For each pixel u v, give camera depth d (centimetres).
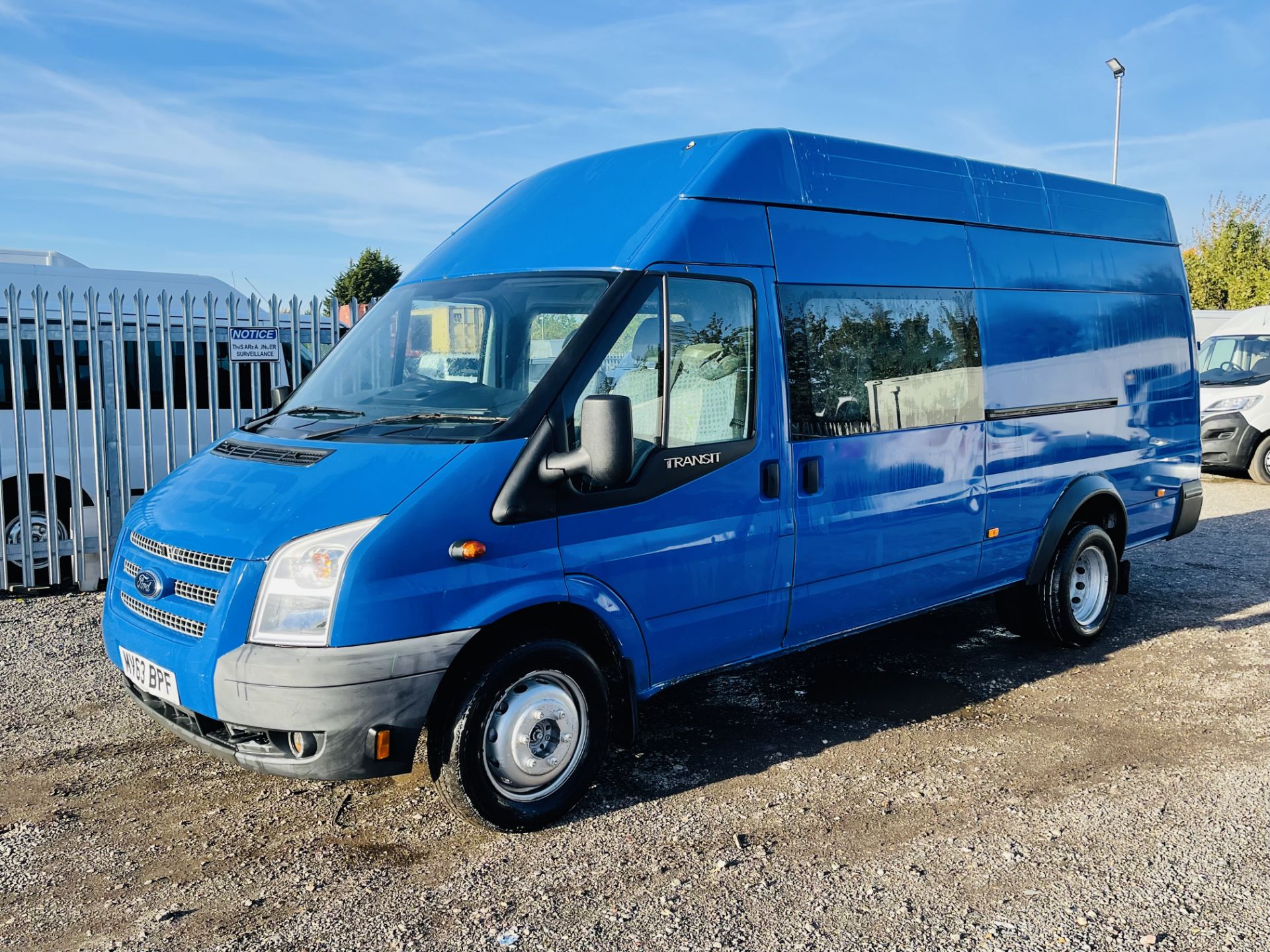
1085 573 658
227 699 350
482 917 338
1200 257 3519
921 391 532
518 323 424
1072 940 322
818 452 478
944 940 323
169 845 390
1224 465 1436
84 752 481
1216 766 460
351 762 351
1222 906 342
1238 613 732
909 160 542
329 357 498
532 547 382
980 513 569
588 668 407
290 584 350
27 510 785
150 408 846
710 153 455
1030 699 556
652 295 416
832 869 369
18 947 322
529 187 507
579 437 396
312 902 348
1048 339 614
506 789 390
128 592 403
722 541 441
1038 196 622
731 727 516
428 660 356
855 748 486
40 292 775
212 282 1048
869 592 514
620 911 341
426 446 384
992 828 401
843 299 493
